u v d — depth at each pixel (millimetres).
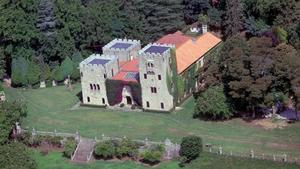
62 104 187375
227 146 153750
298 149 149250
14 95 196000
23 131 169875
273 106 164875
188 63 183250
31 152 164250
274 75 163000
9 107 166500
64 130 170250
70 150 159500
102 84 180875
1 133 158375
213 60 176500
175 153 153125
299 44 187625
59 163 158500
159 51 173125
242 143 154375
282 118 163625
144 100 177625
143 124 169875
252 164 146000
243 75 162250
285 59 162000
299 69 161000
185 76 181750
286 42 189375
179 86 178750
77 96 192125
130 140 157500
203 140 157750
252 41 167000
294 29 189375
